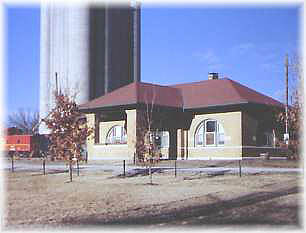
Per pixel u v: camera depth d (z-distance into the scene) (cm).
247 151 3688
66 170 3095
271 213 1377
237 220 1307
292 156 2080
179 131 4016
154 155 2569
